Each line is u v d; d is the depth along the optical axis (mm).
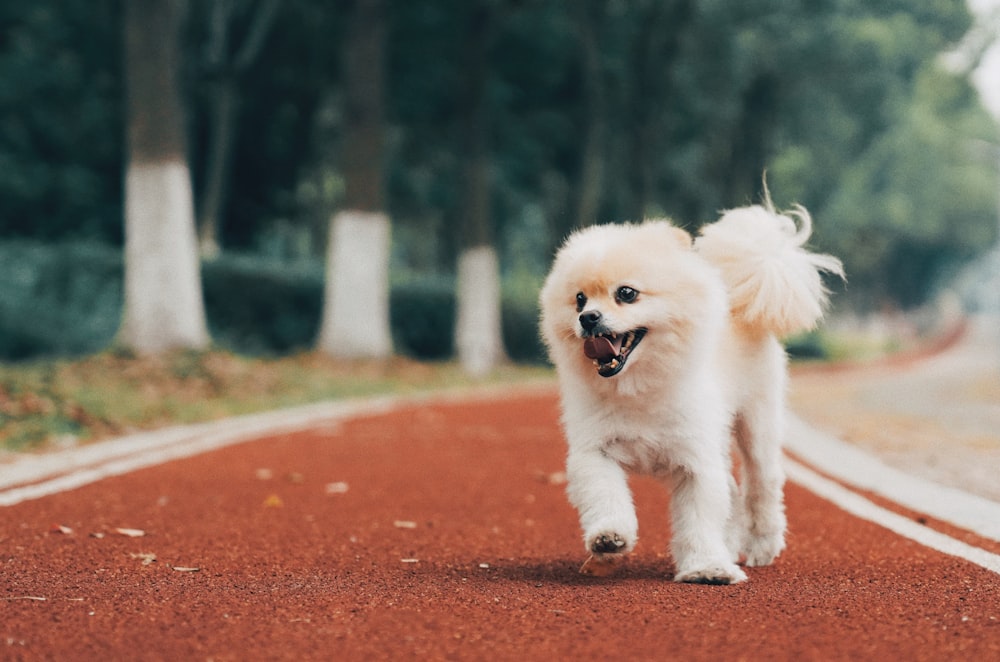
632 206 31219
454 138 31547
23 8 25547
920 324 100000
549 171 33469
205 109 28375
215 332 24469
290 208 31000
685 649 4082
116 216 26953
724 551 5453
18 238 25984
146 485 9070
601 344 5125
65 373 16234
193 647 4125
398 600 4977
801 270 6020
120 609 4719
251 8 27266
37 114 25812
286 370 19891
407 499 8617
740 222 6074
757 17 30828
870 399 24172
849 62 33969
